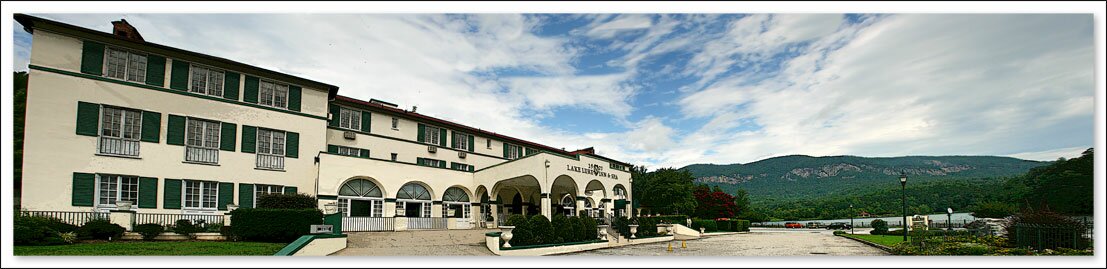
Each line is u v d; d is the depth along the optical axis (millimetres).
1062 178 44688
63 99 20578
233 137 24672
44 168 19828
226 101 24703
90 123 21047
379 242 20438
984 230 25156
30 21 20203
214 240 19922
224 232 20109
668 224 32469
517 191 35875
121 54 22266
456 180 31656
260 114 25703
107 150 21328
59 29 20812
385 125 31953
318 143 27625
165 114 22938
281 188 25844
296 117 27000
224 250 16844
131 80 22297
